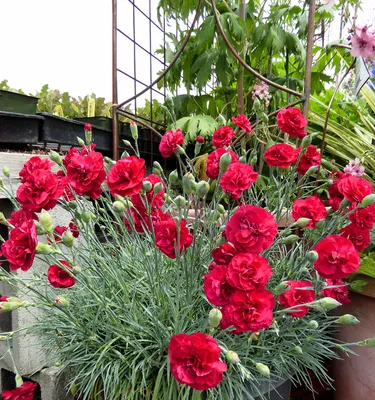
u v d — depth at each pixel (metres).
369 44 0.80
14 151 1.13
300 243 0.87
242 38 1.39
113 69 1.30
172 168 2.07
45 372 0.97
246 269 0.47
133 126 0.91
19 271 0.94
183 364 0.44
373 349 0.80
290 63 1.92
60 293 0.84
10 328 1.04
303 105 1.04
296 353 0.72
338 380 0.91
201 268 0.73
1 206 0.99
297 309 0.57
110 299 0.76
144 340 0.68
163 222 0.60
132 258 0.83
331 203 0.75
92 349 0.73
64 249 1.04
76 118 1.64
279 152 0.81
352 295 0.84
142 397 0.66
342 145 1.43
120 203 0.60
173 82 1.80
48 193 0.62
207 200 1.45
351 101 1.69
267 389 0.69
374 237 0.86
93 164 0.64
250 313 0.46
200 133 1.46
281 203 0.89
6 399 0.84
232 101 1.73
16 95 1.11
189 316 0.69
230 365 0.64
